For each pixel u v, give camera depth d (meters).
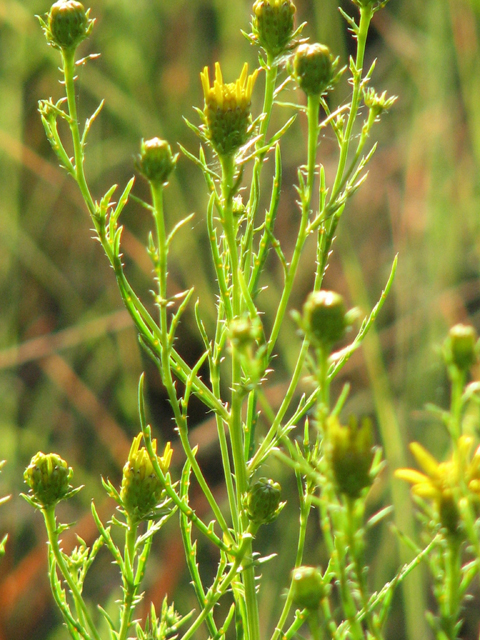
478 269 1.06
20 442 1.07
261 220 1.09
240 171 0.42
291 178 1.11
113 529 1.01
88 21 0.43
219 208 0.42
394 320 1.12
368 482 0.37
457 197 1.08
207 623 0.44
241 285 0.42
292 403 1.03
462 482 0.37
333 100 1.08
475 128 1.07
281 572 0.95
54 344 1.11
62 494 0.42
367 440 0.37
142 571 0.43
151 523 0.44
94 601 0.95
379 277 1.11
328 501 0.38
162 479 0.42
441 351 0.37
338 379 1.08
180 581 0.96
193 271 1.10
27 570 0.96
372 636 0.38
